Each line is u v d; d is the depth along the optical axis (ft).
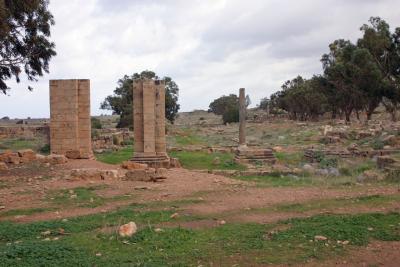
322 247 28.35
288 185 58.44
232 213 39.63
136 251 28.37
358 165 84.84
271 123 299.17
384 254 26.89
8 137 187.73
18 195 51.44
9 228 34.99
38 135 191.62
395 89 210.59
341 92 244.63
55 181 61.72
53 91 87.66
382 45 215.31
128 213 39.88
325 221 34.65
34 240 31.68
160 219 37.19
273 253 27.43
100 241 30.73
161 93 89.92
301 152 121.90
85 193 51.70
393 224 33.24
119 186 56.75
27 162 81.61
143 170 62.03
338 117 350.84
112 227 34.68
